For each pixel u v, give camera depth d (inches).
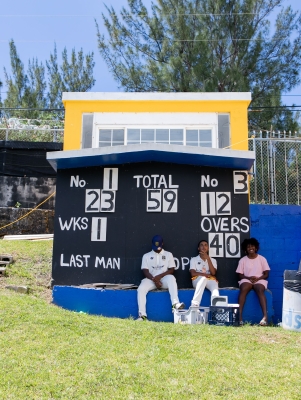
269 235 380.8
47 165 601.3
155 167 363.9
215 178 365.1
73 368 204.7
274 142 484.4
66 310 300.4
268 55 831.7
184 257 352.8
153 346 235.3
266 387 192.4
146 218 358.3
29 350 222.1
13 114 1013.8
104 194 364.5
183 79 794.2
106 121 492.4
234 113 487.8
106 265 354.3
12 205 581.9
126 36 869.2
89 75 1099.9
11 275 365.1
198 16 827.4
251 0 805.9
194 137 489.4
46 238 485.1
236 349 237.1
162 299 328.8
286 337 263.0
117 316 327.9
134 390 187.0
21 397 179.0
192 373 203.0
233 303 335.6
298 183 468.1
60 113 1043.9
